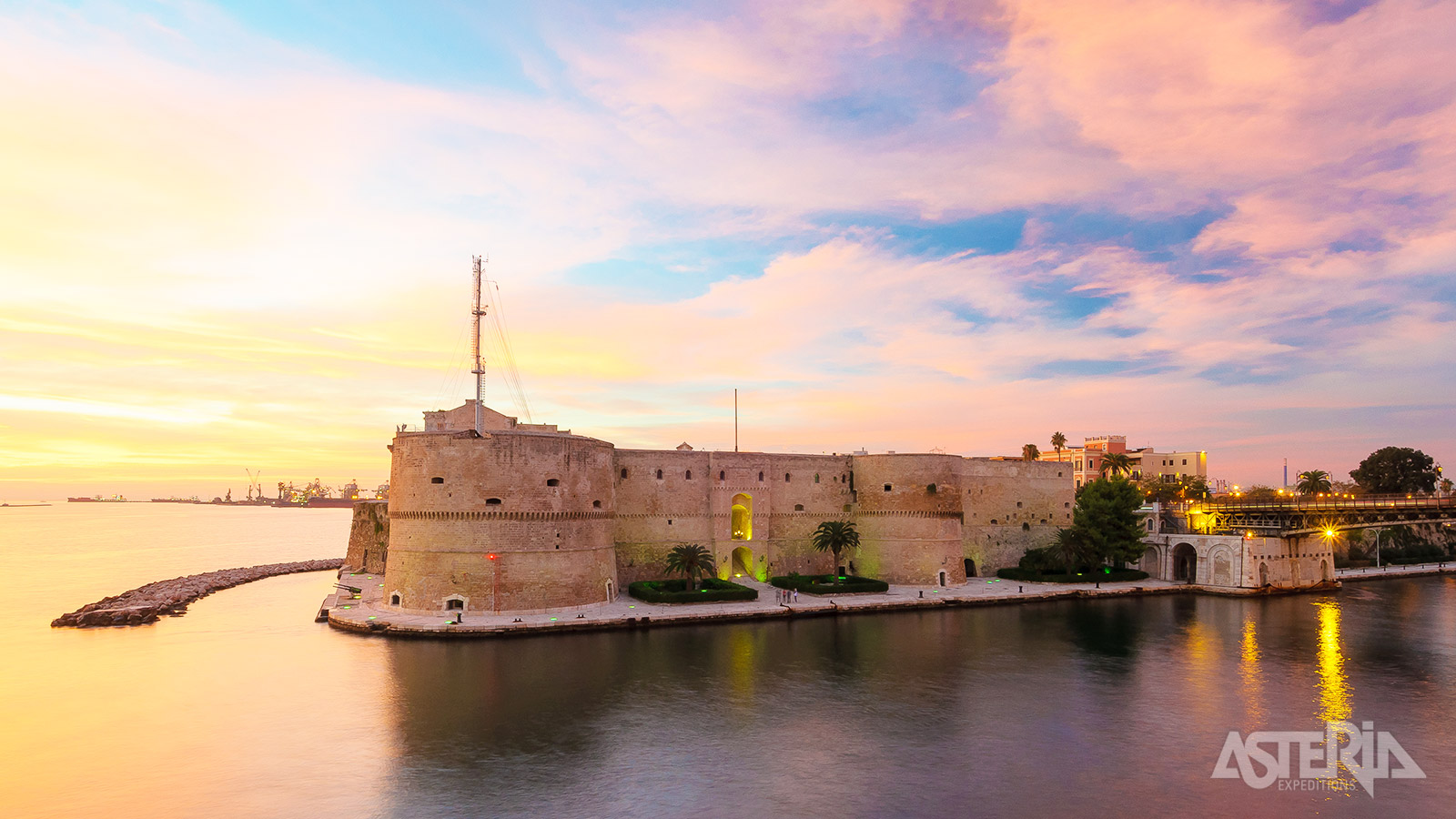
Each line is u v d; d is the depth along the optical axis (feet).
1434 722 146.92
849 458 314.55
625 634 212.43
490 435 229.45
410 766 123.03
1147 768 124.88
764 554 294.66
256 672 173.68
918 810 109.70
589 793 114.32
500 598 224.12
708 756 127.75
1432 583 343.05
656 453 280.31
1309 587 311.06
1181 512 366.84
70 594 333.42
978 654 194.59
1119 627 231.91
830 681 169.68
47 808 109.19
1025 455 450.71
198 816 107.04
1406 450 503.61
